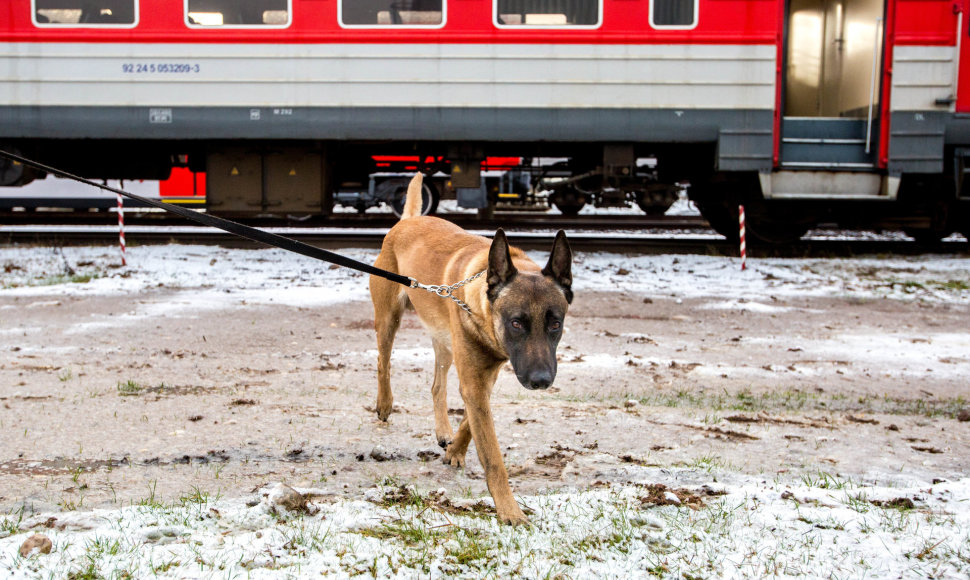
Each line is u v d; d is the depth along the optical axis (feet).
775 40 37.37
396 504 11.35
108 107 36.94
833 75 42.45
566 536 10.17
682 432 15.47
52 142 41.42
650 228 60.95
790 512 10.97
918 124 38.58
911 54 38.32
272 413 16.11
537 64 37.11
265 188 40.63
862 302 31.89
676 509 11.12
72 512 10.52
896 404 18.26
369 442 14.47
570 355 22.50
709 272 37.65
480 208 60.90
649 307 30.04
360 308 28.76
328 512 10.69
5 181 39.83
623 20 37.04
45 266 35.73
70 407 16.15
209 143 40.40
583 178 46.11
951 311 30.45
